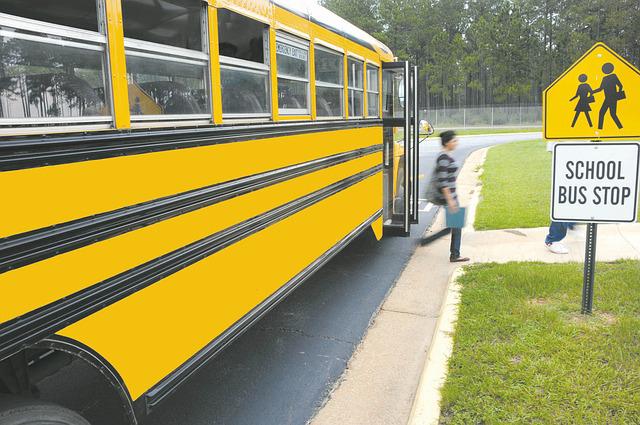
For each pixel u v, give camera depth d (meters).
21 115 2.18
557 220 4.16
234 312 3.28
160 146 2.57
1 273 1.81
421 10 58.19
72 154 2.08
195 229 2.86
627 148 3.97
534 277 5.06
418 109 6.83
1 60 2.09
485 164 16.05
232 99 3.27
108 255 2.27
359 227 5.82
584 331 3.91
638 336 3.74
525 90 54.56
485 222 8.04
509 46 52.75
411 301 5.32
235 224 3.26
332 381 3.81
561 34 53.09
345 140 5.29
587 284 4.22
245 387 3.74
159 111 2.80
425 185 13.25
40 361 2.37
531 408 3.02
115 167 2.30
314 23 4.45
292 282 4.10
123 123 2.37
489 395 3.17
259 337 4.53
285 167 3.94
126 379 2.38
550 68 54.62
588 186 4.07
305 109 4.38
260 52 3.67
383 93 6.97
